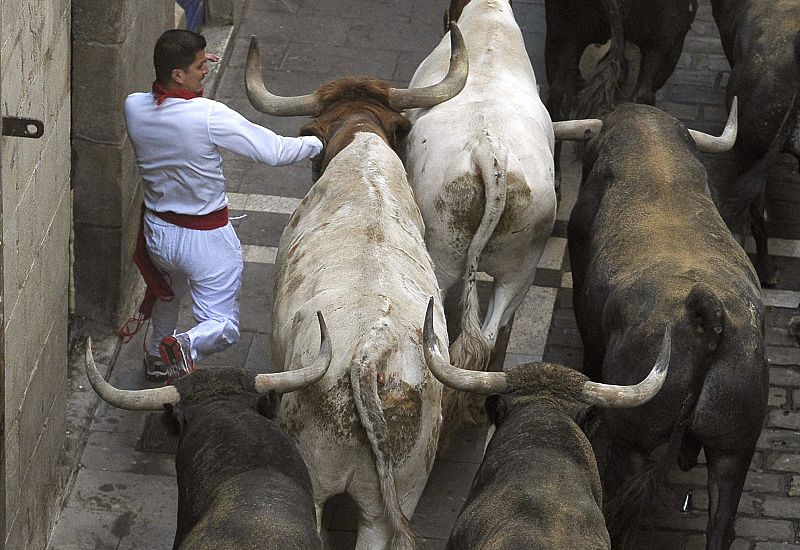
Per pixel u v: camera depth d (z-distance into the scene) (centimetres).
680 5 2472
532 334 2198
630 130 1931
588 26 2498
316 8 3100
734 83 2314
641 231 1748
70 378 2025
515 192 1788
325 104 1886
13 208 1420
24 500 1595
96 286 2100
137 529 1788
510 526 1245
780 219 2512
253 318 2191
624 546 1603
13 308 1452
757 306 1634
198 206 1803
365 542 1508
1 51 1321
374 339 1412
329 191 1702
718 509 1598
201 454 1349
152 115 1748
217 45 2870
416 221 1722
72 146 2011
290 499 1272
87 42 1947
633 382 1567
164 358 1781
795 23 2286
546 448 1356
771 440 2009
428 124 1872
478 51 2025
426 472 1506
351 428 1420
